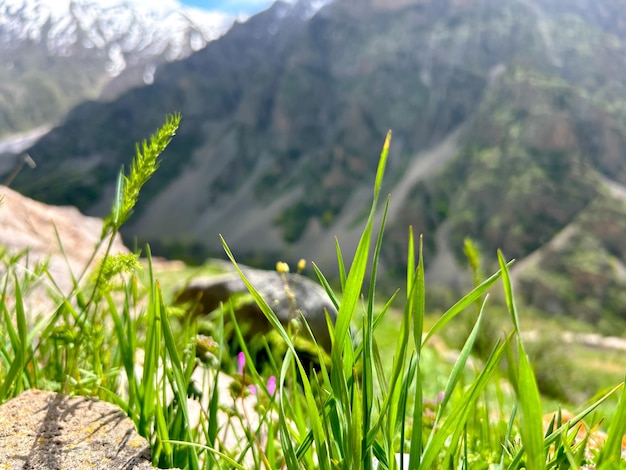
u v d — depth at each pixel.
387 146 0.87
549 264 160.38
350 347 1.07
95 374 1.72
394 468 0.96
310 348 2.58
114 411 1.54
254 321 4.98
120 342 1.58
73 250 7.68
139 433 1.49
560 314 146.38
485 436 1.75
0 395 1.53
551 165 189.38
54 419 1.47
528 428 0.67
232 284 5.57
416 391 0.93
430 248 184.38
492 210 184.88
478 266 1.57
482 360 1.81
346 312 0.92
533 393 0.67
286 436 1.01
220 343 1.62
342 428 0.98
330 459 0.97
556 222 175.50
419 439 0.92
